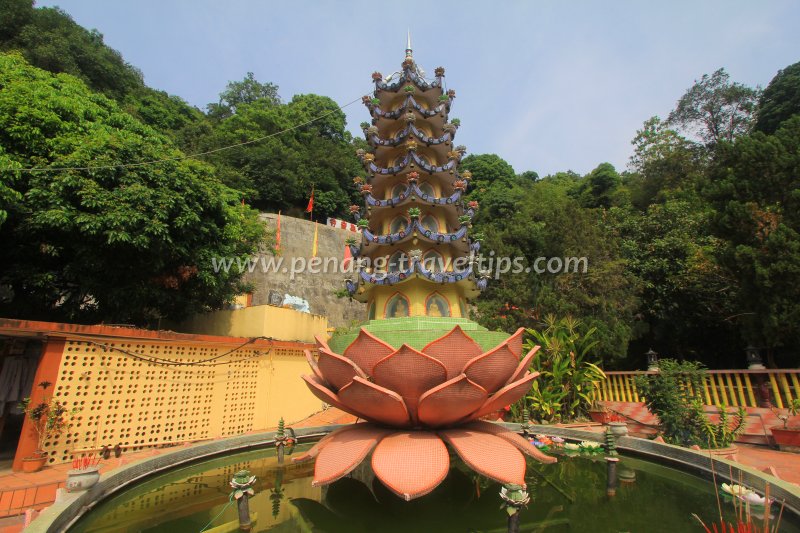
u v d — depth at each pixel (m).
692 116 44.69
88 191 13.18
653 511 6.85
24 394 12.10
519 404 15.25
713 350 23.12
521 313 22.06
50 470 9.84
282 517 6.77
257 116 56.09
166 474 8.90
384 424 8.02
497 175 58.94
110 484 7.40
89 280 14.41
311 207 49.28
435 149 12.74
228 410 14.25
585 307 20.50
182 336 12.98
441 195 12.42
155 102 49.38
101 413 11.22
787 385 12.55
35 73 17.72
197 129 51.16
